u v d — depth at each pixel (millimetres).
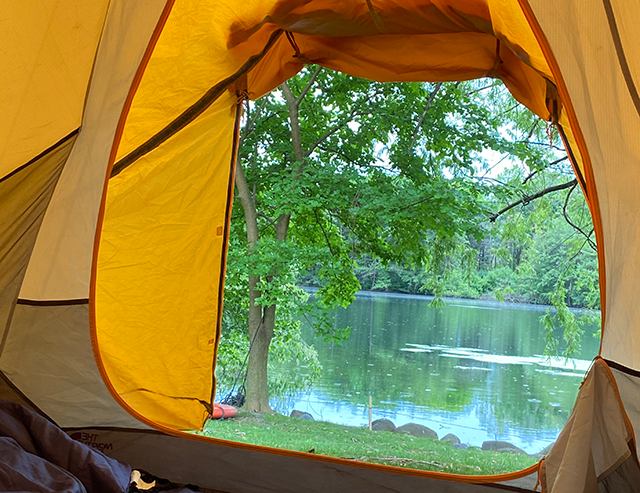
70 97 2447
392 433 7359
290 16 3098
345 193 8172
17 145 2445
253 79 3783
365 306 21172
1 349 2725
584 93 2070
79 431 2908
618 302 2131
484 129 8766
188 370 3551
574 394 10375
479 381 11109
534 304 23000
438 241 9641
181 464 2926
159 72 3119
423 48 3365
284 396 9602
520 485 2633
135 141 3287
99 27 2373
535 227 10844
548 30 2064
